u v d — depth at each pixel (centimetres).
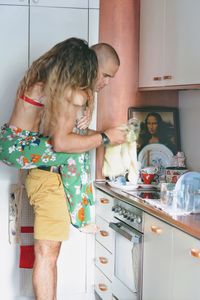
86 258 371
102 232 347
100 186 348
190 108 348
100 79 307
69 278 369
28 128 292
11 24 345
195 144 341
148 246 271
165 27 314
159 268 259
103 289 348
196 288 223
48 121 278
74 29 354
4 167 351
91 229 311
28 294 358
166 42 313
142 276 279
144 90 352
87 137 299
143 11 347
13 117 296
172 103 366
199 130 335
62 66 268
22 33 347
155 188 335
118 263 316
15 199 341
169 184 278
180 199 262
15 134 292
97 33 357
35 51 349
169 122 362
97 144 310
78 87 268
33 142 288
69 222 305
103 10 355
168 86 313
